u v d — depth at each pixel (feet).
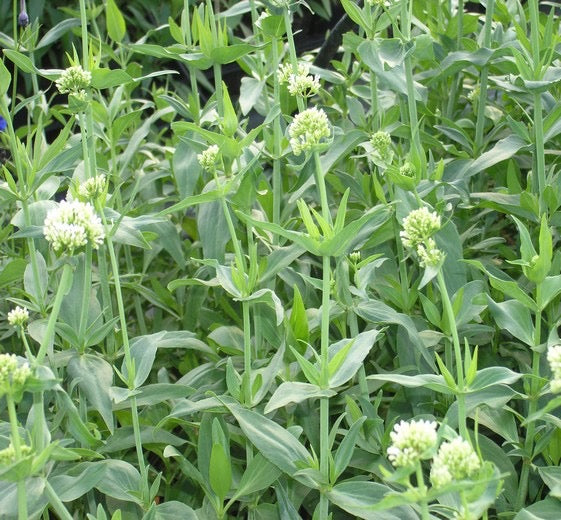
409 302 4.50
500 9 5.15
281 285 4.93
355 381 4.60
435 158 5.27
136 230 4.34
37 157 4.31
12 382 3.47
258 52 4.92
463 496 3.33
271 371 4.12
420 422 3.37
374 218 4.27
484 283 4.50
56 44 9.87
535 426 4.17
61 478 3.86
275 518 4.17
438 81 5.22
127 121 4.94
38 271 4.38
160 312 5.10
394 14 4.49
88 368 4.14
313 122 3.84
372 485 3.81
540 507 3.89
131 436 4.27
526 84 4.28
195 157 4.82
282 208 4.92
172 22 4.89
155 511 3.89
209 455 4.09
